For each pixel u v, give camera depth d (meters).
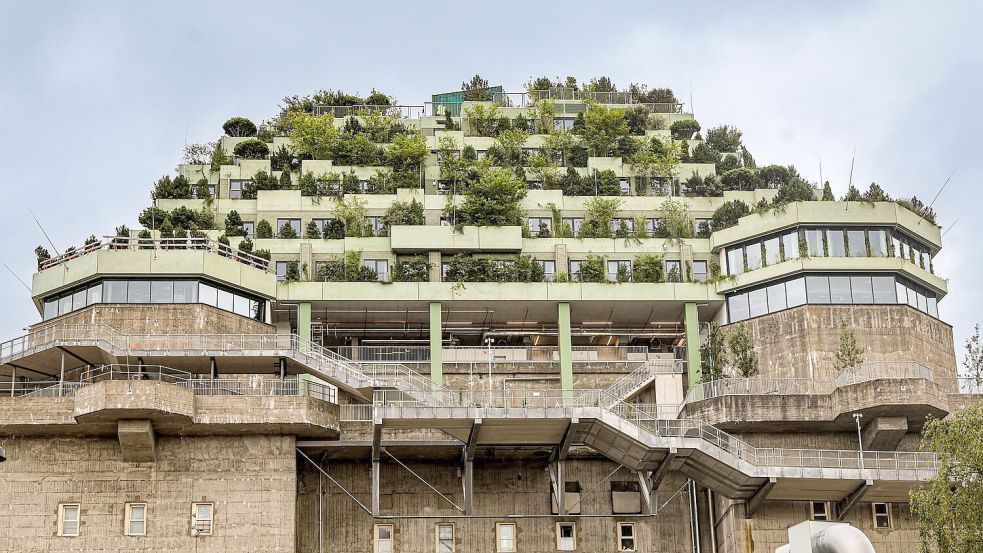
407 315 80.38
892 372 66.81
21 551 62.44
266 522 63.44
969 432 53.03
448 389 72.44
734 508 64.38
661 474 63.62
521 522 67.50
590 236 84.50
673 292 79.62
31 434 63.97
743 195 88.81
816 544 33.03
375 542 66.50
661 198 88.06
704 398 68.06
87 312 72.19
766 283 78.31
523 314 81.06
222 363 68.69
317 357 69.06
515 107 100.75
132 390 62.47
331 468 67.69
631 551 67.50
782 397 66.31
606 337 84.00
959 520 52.09
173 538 62.94
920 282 78.56
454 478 68.12
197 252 73.31
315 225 83.81
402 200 86.88
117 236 74.44
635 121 98.69
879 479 62.00
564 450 64.44
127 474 63.75
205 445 64.44
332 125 94.38
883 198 79.50
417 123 100.62
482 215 84.12
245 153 93.44
